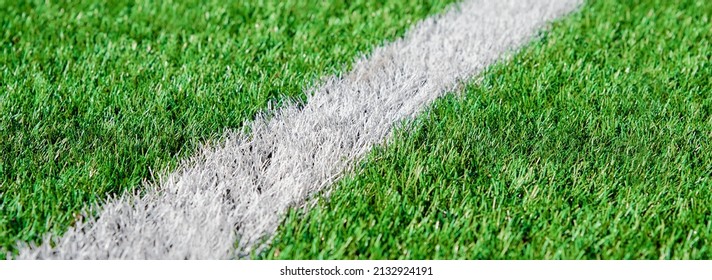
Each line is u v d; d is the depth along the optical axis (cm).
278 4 288
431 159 174
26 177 166
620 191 165
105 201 162
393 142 181
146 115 192
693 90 217
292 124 193
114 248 148
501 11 289
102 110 198
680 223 157
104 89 212
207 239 150
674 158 178
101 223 153
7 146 176
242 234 154
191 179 166
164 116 193
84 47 245
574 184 168
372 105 205
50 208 158
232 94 210
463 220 156
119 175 169
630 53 244
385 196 162
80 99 203
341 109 201
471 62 240
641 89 216
